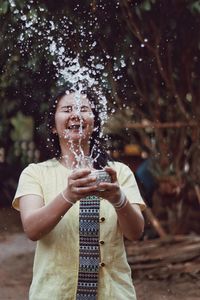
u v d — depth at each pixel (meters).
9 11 4.21
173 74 5.62
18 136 8.22
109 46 4.64
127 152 7.26
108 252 2.37
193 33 5.07
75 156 2.48
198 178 6.52
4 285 5.49
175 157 6.48
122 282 2.40
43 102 4.60
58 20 4.35
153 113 5.98
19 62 4.44
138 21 4.76
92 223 2.37
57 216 2.27
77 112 2.46
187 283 5.15
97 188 2.20
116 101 5.21
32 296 2.39
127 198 2.38
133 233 2.38
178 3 4.76
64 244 2.37
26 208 2.39
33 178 2.46
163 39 5.13
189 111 5.98
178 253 5.89
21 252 6.91
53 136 2.56
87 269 2.36
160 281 5.26
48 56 4.37
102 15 4.48
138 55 5.04
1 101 5.80
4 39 4.32
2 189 9.15
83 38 4.45
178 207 6.78
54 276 2.36
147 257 5.82
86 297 2.35
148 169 6.78
